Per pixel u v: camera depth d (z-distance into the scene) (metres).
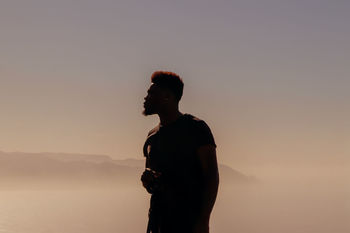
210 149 2.38
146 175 2.42
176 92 2.54
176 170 2.39
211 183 2.35
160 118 2.57
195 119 2.46
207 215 2.34
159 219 2.40
